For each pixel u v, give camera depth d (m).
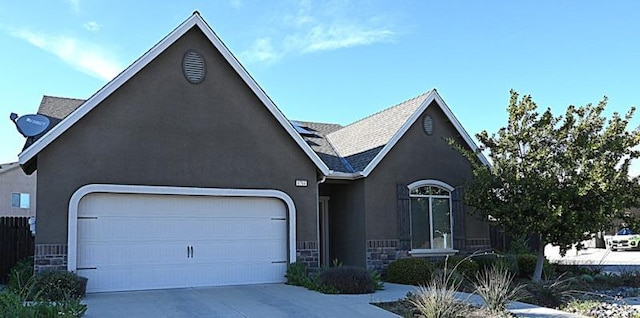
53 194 12.77
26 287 10.91
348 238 17.62
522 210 15.09
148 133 13.88
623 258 27.06
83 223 13.16
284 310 10.93
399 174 17.58
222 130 14.77
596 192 14.50
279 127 15.57
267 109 15.38
